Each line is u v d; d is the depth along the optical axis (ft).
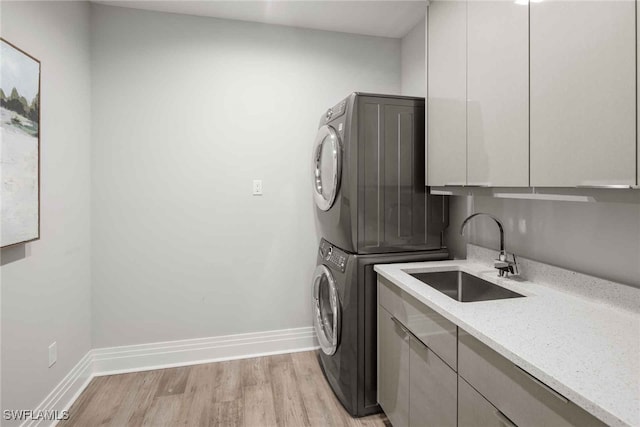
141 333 7.86
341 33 8.80
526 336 3.17
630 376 2.47
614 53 2.92
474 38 4.87
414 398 4.73
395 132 6.35
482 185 4.75
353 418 6.10
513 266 5.24
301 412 6.24
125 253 7.72
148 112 7.74
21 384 5.03
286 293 8.68
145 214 7.80
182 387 7.04
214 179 8.16
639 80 2.73
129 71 7.61
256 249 8.46
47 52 5.69
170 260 7.98
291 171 8.60
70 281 6.56
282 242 8.61
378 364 6.05
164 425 5.85
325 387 7.05
